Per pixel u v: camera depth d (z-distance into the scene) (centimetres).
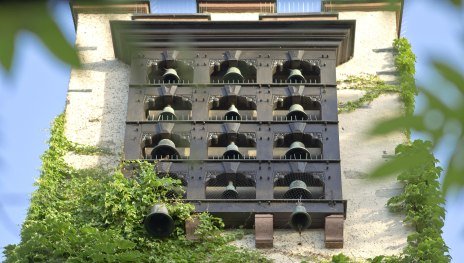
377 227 2341
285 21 2747
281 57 2719
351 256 2256
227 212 2311
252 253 2245
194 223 2288
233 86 2628
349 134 2612
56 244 2181
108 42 2897
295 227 2294
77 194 2389
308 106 2614
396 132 519
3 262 2178
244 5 3034
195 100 2597
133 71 1416
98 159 2534
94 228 2197
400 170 529
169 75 2655
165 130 2516
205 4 3020
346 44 2789
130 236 2245
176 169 2422
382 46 2903
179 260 2200
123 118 2673
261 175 2398
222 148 2506
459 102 480
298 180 2381
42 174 2436
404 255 2228
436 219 2305
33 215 2292
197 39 2727
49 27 471
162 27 2739
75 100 2719
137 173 2412
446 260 2167
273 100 2606
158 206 2269
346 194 2439
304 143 2514
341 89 2748
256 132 2519
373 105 2705
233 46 2730
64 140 2578
